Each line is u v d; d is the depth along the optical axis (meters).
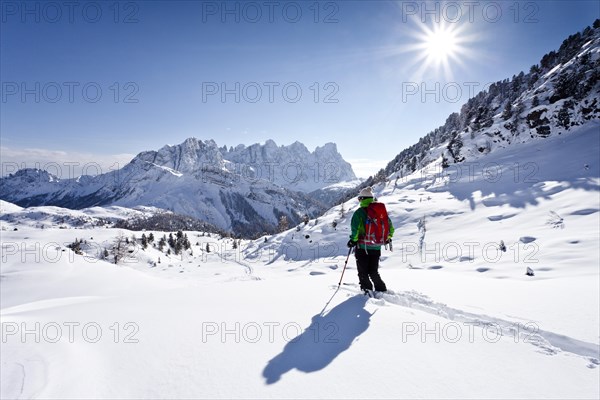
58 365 2.91
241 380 2.57
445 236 29.56
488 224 28.61
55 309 5.12
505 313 3.81
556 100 56.28
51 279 24.42
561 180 31.81
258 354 2.98
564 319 3.52
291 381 2.52
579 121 49.56
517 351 2.91
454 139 71.06
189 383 2.57
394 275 6.57
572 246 16.42
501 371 2.59
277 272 44.09
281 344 3.18
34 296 21.98
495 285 5.25
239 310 4.30
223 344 3.22
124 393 2.48
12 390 2.47
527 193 32.41
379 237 5.01
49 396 2.40
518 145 55.09
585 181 28.95
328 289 5.38
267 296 5.04
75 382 2.62
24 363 2.94
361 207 5.16
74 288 23.61
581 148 39.78
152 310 4.55
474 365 2.68
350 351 2.97
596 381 2.47
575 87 53.66
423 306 4.30
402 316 3.76
